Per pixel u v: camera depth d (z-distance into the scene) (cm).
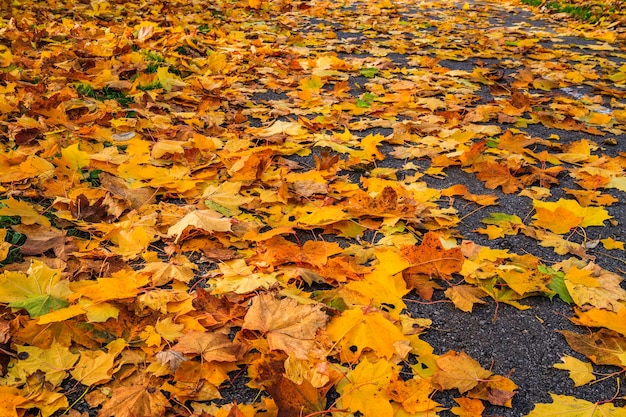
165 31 630
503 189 317
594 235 273
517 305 221
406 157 358
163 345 187
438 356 190
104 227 253
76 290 210
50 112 362
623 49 682
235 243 254
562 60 631
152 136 357
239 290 215
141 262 240
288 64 570
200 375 176
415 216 278
